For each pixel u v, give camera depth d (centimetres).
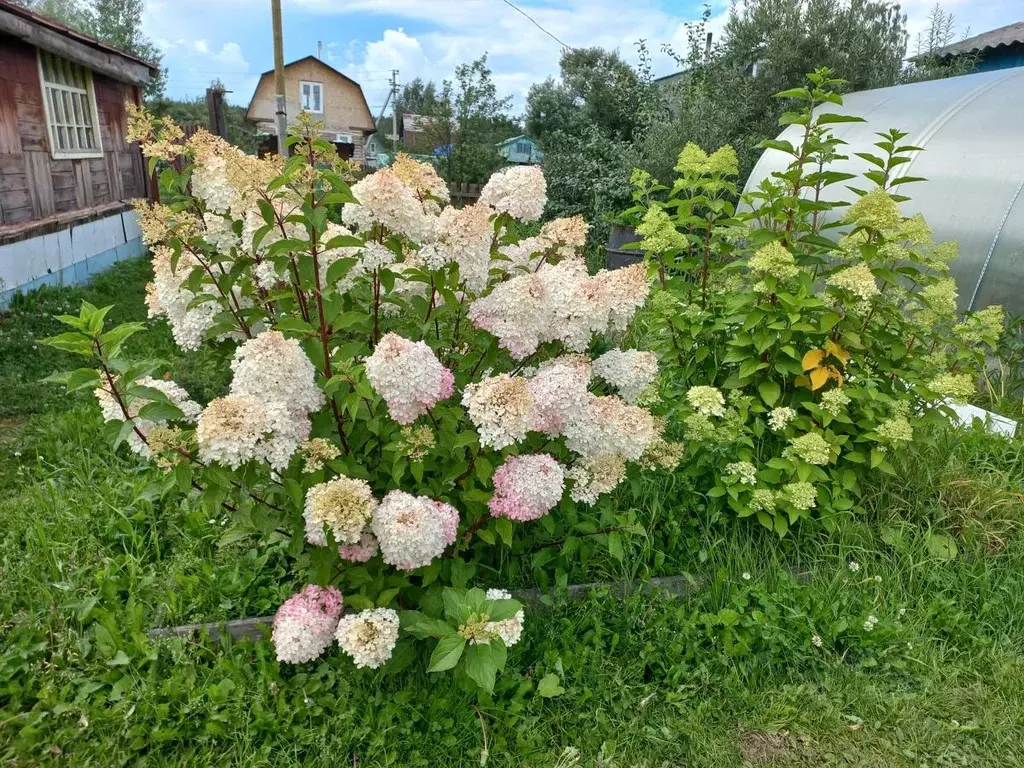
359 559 225
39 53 735
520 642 263
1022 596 304
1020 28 1191
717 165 357
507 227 271
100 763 214
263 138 2247
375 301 246
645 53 1469
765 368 336
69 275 779
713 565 304
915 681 270
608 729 241
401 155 263
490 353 250
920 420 328
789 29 1054
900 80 1167
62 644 251
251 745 222
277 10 1117
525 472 229
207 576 286
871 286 299
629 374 259
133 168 1049
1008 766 238
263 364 204
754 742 243
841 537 317
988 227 543
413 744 227
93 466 368
